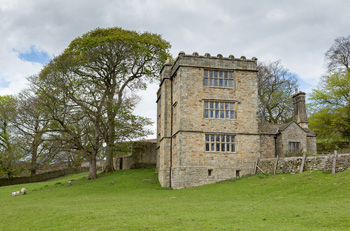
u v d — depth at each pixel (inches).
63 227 510.3
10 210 708.7
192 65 1201.4
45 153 1577.3
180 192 1003.9
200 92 1198.3
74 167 2290.8
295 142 1299.2
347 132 1710.1
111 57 1611.7
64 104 1398.9
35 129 1504.7
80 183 1382.9
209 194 885.8
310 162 938.1
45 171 2293.3
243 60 1254.9
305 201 633.6
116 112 1578.5
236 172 1184.8
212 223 461.7
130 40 1672.0
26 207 735.1
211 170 1163.3
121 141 1616.6
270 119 2113.7
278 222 447.5
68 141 1425.9
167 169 1254.9
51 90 1373.0
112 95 1641.2
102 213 578.2
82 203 797.2
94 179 1473.9
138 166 1806.1
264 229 410.9
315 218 450.6
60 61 1427.2
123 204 721.6
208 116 1197.1
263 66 2118.6
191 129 1168.2
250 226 431.5
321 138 1841.8
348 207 512.7
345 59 1835.6
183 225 458.6
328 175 816.9
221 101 1212.5
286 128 1294.3
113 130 1641.2
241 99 1231.5
